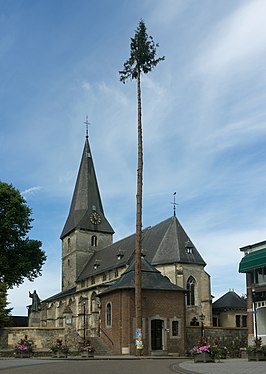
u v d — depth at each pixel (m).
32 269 59.81
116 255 80.12
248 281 45.53
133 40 42.12
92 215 97.00
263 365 24.39
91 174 100.56
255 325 42.59
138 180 39.88
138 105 41.53
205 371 19.88
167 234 67.81
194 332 48.88
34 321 69.56
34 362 26.92
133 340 43.50
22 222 59.47
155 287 45.69
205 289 64.38
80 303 74.75
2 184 60.16
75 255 94.12
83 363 25.88
